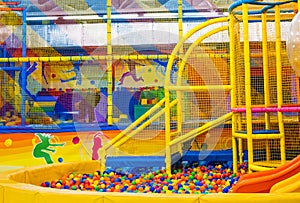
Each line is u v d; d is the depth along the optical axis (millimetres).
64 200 3541
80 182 5797
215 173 6426
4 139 7328
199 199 3332
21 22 9258
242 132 6031
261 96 7285
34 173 5406
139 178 6168
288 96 7117
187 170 6820
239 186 4141
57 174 5992
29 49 9562
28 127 7355
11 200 3855
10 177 4715
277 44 5641
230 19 6176
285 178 4074
